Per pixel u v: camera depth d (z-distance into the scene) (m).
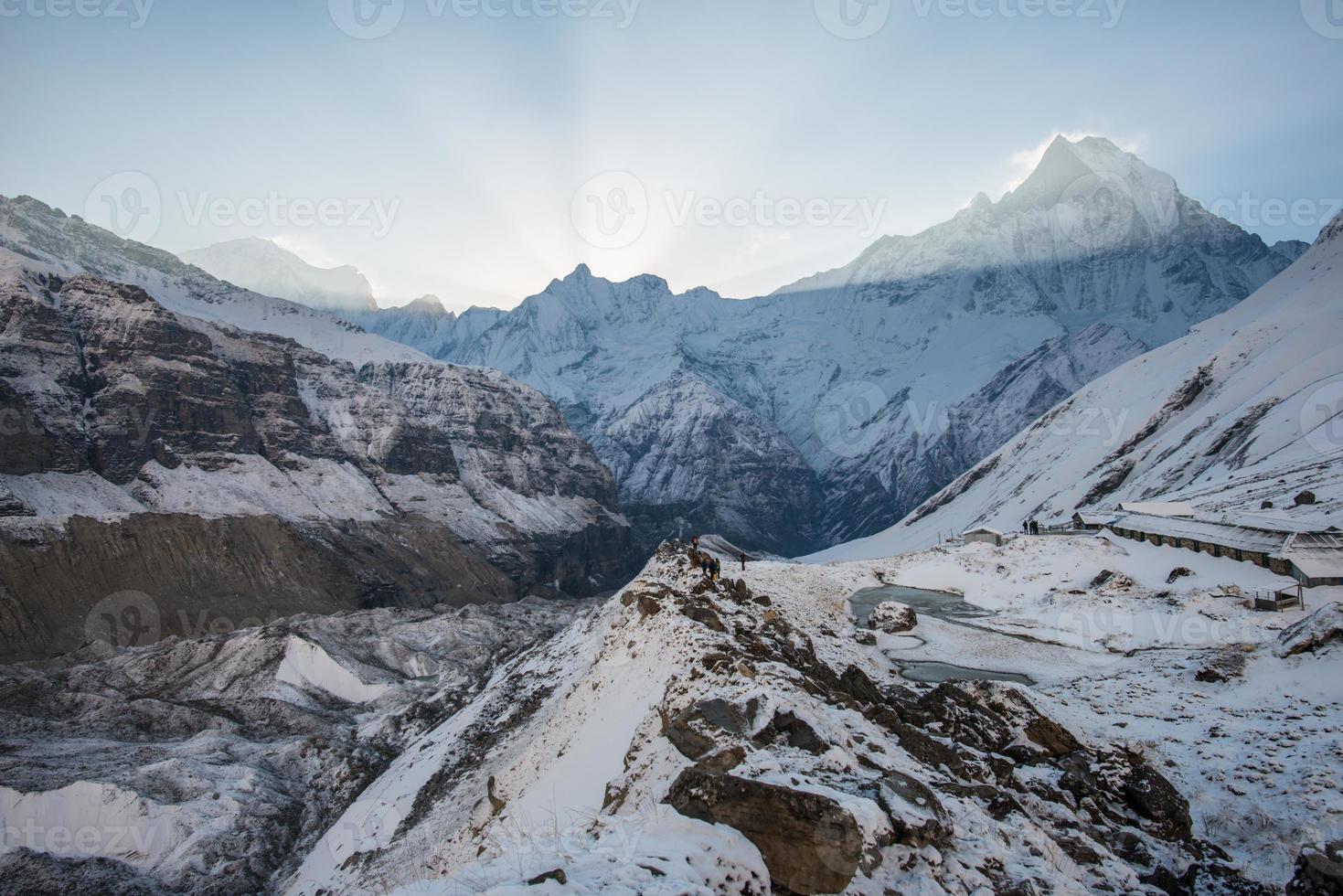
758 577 66.56
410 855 38.03
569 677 50.69
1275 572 58.38
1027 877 14.35
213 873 61.19
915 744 20.64
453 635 131.62
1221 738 29.58
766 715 17.50
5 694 94.94
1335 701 32.03
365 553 197.50
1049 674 45.28
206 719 93.88
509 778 32.66
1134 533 79.00
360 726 96.12
